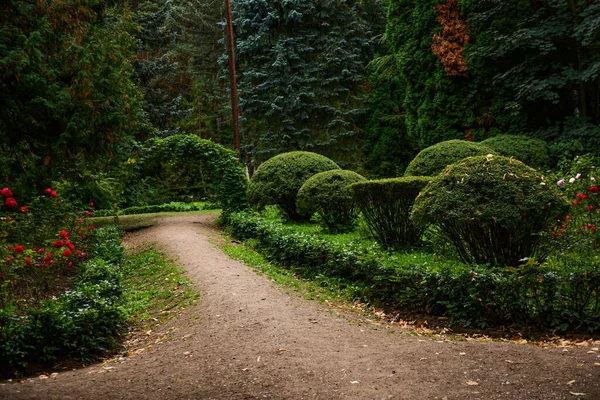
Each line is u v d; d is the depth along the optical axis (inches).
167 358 181.3
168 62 1093.1
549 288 188.2
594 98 629.9
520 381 134.5
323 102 1130.7
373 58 1178.6
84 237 405.7
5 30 370.9
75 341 187.9
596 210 302.7
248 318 220.7
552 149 573.6
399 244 358.3
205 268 346.9
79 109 440.8
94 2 446.9
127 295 303.6
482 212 236.8
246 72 1135.6
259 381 148.0
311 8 1130.7
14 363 170.2
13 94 404.8
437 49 740.0
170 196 1108.5
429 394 130.9
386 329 205.0
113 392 145.6
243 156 1336.1
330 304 251.0
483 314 201.8
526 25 638.5
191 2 1371.8
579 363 144.8
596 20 530.3
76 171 524.4
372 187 350.9
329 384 142.5
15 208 357.4
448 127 751.1
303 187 483.8
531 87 602.2
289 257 352.5
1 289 211.0
